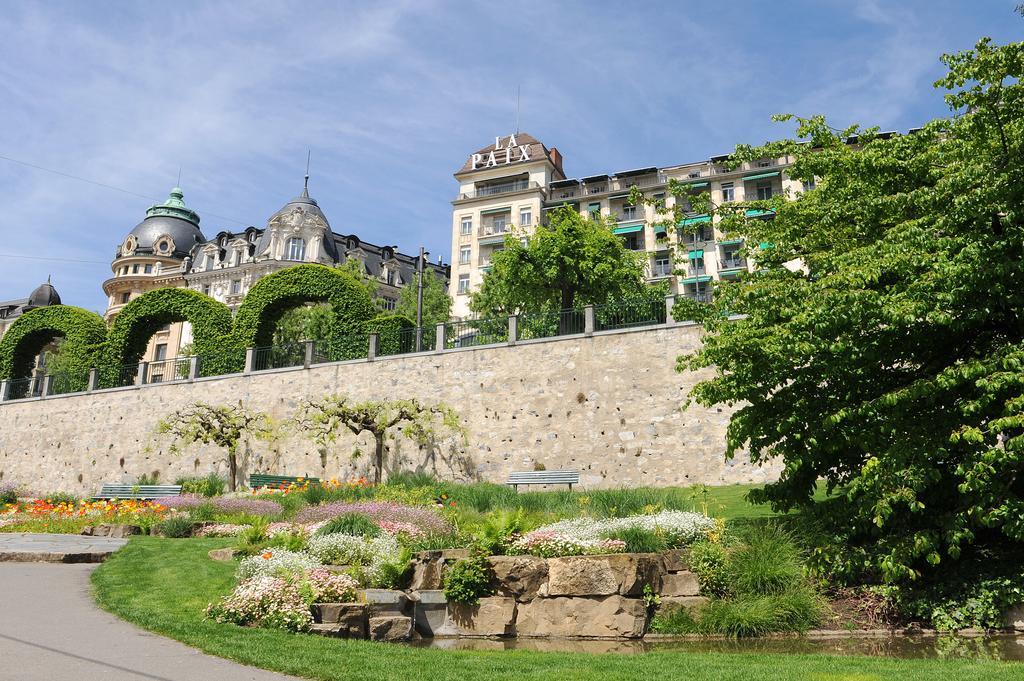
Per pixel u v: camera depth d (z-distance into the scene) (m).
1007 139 10.41
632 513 14.02
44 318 37.16
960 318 9.85
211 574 10.35
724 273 58.78
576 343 23.81
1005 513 8.95
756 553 10.33
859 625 9.48
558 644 9.35
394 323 31.33
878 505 9.49
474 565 10.29
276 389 28.58
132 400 31.89
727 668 7.04
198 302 32.97
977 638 8.85
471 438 24.50
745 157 15.80
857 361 10.51
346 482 23.69
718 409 21.17
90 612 8.16
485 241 67.56
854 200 12.47
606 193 65.81
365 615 8.81
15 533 15.51
